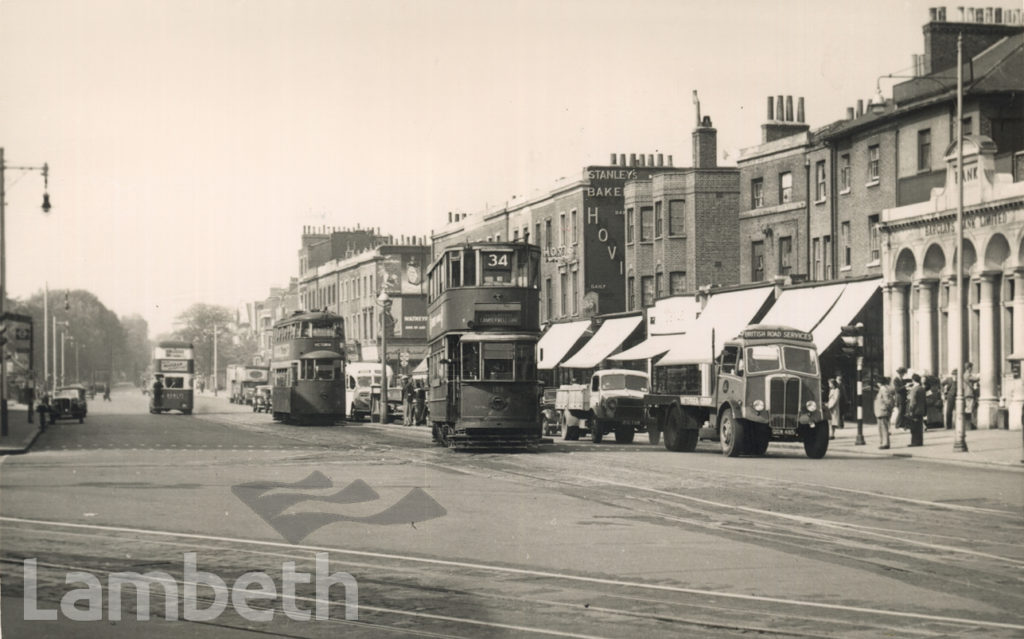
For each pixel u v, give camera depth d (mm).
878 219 52031
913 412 35438
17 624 10734
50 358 144250
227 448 38938
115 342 168375
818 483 24125
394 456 33906
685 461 31156
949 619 10781
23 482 25328
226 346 186625
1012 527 17156
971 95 45969
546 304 80062
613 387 41406
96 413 83688
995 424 41344
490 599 11820
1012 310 41312
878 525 17359
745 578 12922
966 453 32188
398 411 67812
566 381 74250
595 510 19359
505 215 86250
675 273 66875
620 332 68500
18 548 15320
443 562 14062
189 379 82812
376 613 11188
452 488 23281
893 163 51000
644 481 24734
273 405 67375
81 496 22109
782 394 31953
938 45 50188
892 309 47406
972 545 15344
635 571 13398
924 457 31906
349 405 69375
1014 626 10492
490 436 35094
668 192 66875
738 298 58188
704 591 12172
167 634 10312
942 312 44906
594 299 72188
